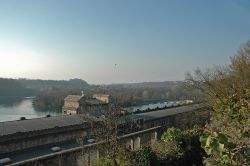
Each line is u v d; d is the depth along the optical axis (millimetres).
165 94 168750
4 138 39250
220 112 5332
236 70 23672
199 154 15938
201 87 41312
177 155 14641
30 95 181375
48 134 44000
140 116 60250
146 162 12172
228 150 3447
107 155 12625
